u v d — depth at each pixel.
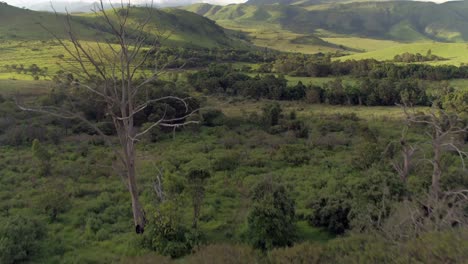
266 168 35.59
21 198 26.23
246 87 84.25
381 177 23.20
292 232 20.14
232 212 24.62
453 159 34.50
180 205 23.36
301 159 38.34
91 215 23.48
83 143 43.81
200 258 13.12
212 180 31.44
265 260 11.59
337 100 78.50
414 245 9.42
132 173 19.11
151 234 19.02
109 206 25.25
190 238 19.14
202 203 25.27
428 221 11.48
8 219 19.92
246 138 48.97
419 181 24.92
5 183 29.38
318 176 33.00
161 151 41.88
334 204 22.62
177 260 16.42
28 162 35.25
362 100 77.88
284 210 21.03
